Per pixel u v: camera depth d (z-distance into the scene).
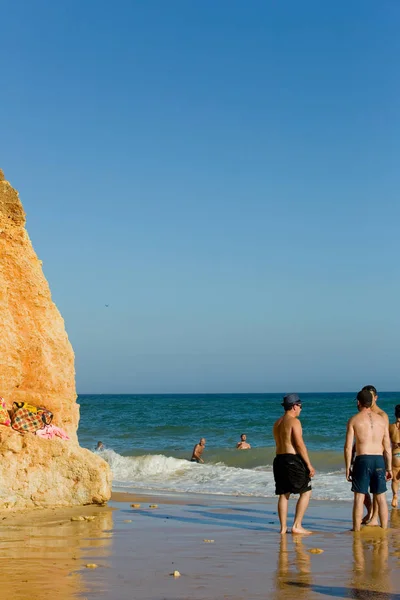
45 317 12.13
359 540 8.80
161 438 38.72
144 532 9.41
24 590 5.96
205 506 12.85
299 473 9.16
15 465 11.05
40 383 11.87
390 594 5.95
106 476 11.81
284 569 6.99
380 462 9.57
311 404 81.00
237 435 40.88
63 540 8.66
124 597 5.79
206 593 5.97
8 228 11.91
